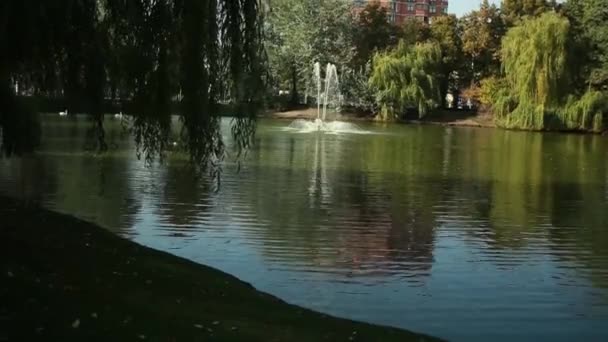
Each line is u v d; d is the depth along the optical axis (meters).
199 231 10.85
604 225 12.35
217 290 6.73
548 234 11.49
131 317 5.30
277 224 11.56
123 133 8.19
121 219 11.55
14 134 9.93
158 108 7.40
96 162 18.47
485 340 6.55
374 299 7.73
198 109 7.34
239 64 7.61
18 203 10.10
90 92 7.43
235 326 5.46
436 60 54.47
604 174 20.56
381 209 13.41
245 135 7.90
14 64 7.34
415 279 8.58
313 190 15.50
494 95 50.31
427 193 15.75
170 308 5.75
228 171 18.16
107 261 7.12
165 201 13.27
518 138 37.81
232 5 7.53
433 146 29.58
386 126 46.44
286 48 55.84
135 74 7.32
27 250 6.94
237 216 12.12
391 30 62.91
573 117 44.81
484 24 58.41
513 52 47.25
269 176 17.52
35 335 4.62
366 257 9.61
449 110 57.44
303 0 57.00
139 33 7.28
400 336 5.89
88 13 7.27
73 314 5.14
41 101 8.60
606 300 7.88
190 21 7.18
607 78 47.62
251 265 8.99
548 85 45.28
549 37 45.16
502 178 19.09
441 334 6.70
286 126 40.72
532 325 7.00
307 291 7.95
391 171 19.70
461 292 8.06
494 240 10.95
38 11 6.74
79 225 8.77
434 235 11.23
